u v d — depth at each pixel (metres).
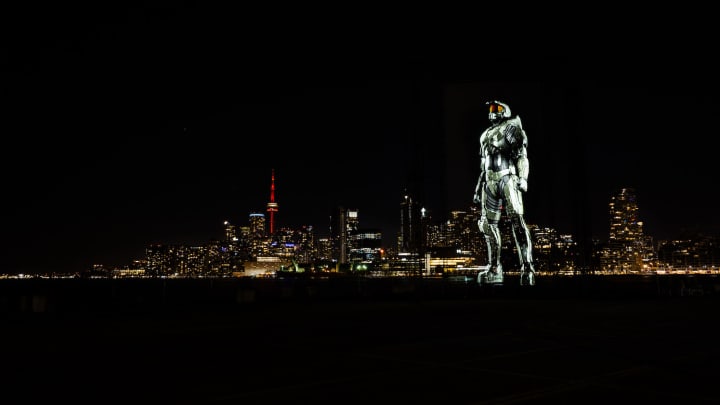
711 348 14.97
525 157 39.41
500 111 36.84
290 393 9.66
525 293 40.22
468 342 16.42
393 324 22.16
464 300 39.28
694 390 9.79
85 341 17.12
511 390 9.83
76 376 11.30
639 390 9.79
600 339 16.95
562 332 18.91
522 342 16.33
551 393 9.57
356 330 20.05
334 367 12.30
